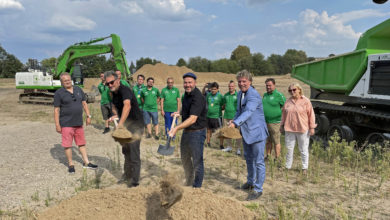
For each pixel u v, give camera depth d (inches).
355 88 291.9
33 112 557.9
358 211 158.9
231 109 286.0
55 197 174.1
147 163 241.0
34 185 192.9
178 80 1739.7
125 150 181.9
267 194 180.7
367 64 272.7
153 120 337.4
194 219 127.9
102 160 250.4
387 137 263.9
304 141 210.7
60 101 211.6
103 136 346.9
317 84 358.6
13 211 154.3
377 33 270.7
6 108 622.5
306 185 197.3
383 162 224.7
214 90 296.4
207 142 311.7
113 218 127.8
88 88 1378.0
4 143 305.9
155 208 131.7
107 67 2758.4
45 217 135.0
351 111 298.5
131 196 143.3
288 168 221.3
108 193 150.5
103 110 359.6
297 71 414.0
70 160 217.9
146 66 1884.8
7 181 198.8
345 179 199.2
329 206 164.9
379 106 287.6
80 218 129.3
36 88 690.2
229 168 232.4
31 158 253.0
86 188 187.2
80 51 672.4
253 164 183.8
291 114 212.4
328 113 349.1
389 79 251.6
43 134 351.3
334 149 258.8
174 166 232.7
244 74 172.7
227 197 166.6
